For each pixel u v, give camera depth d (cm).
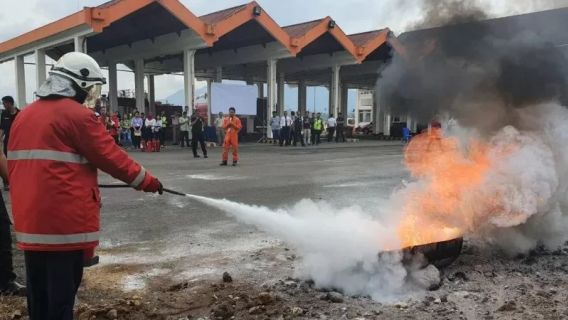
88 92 279
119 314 355
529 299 376
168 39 2612
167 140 2809
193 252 521
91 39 2784
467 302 371
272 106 2883
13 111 862
